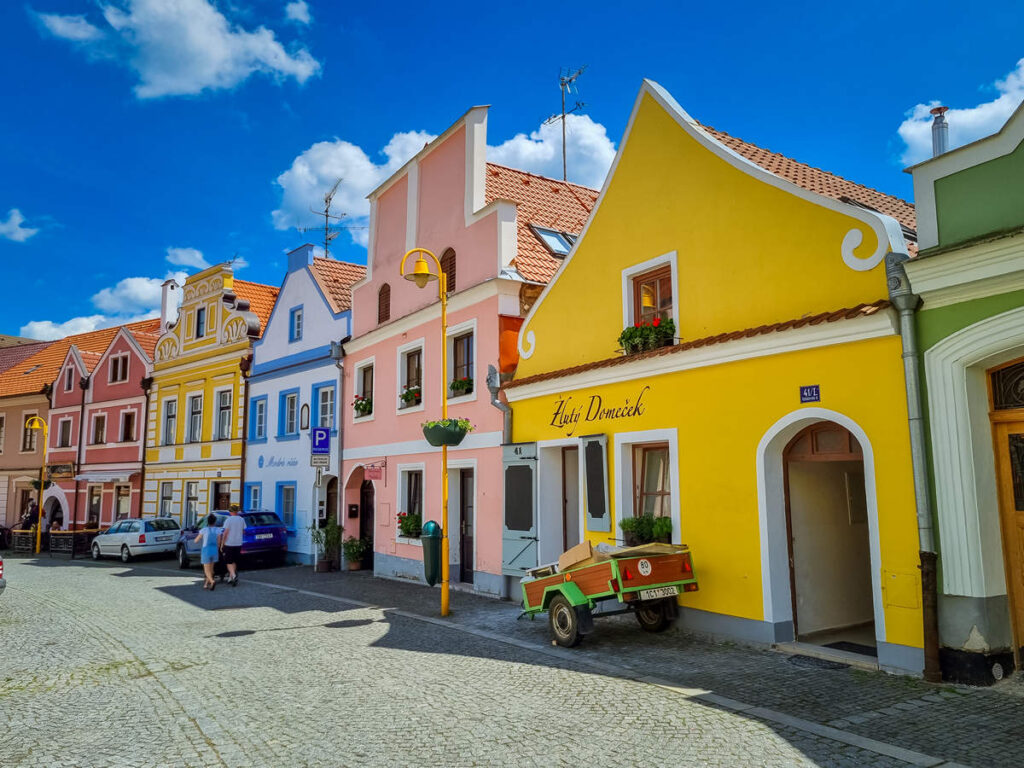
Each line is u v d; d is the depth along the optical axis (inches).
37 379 1584.6
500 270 579.8
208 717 271.7
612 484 448.5
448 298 630.5
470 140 636.1
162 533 1029.8
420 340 682.2
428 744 232.8
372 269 788.0
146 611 545.0
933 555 282.8
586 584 368.2
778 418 349.4
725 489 374.9
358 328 805.9
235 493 1019.9
